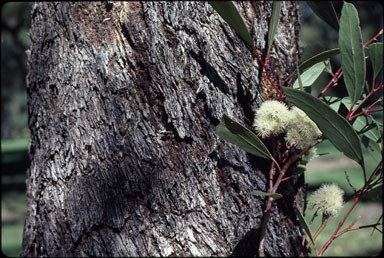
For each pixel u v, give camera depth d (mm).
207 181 1377
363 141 1464
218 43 1409
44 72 1462
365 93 1434
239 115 1401
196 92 1391
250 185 1393
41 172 1437
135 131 1383
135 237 1360
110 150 1385
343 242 3486
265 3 1451
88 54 1420
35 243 1433
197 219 1367
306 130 1323
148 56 1397
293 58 1479
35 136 1478
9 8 8523
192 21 1405
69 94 1423
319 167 7020
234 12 1303
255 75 1420
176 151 1380
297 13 1522
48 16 1475
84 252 1371
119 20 1416
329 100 1448
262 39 1437
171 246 1358
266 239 1395
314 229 3867
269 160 1414
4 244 3926
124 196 1371
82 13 1440
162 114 1388
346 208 4465
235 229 1376
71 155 1405
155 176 1372
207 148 1385
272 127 1324
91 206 1378
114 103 1396
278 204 1414
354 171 6281
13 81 14367
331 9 1321
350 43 1297
